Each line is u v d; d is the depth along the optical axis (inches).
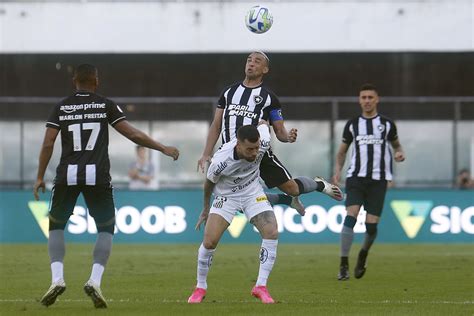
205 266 1221.7
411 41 3331.7
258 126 1208.8
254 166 1207.6
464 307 1169.4
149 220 2657.5
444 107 3016.7
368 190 1653.5
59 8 3344.0
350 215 1625.2
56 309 1120.8
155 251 2321.6
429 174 3034.0
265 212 1218.0
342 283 1546.5
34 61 3449.8
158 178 2952.8
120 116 1152.8
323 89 3444.9
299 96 3444.9
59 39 3339.1
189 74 3464.6
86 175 1133.7
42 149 1149.7
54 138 1147.3
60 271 1135.0
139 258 2085.4
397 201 2679.6
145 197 2657.5
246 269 1801.2
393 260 2053.4
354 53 3430.1
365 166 1647.4
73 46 3341.5
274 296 1338.6
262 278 1214.9
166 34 3341.5
